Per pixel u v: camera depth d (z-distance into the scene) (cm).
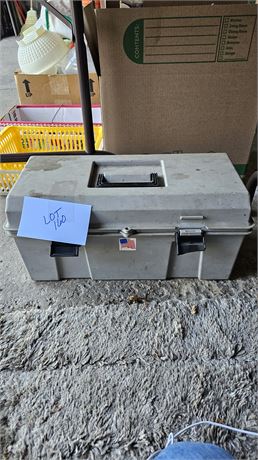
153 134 118
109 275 97
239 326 84
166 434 65
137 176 88
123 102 110
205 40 98
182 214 80
